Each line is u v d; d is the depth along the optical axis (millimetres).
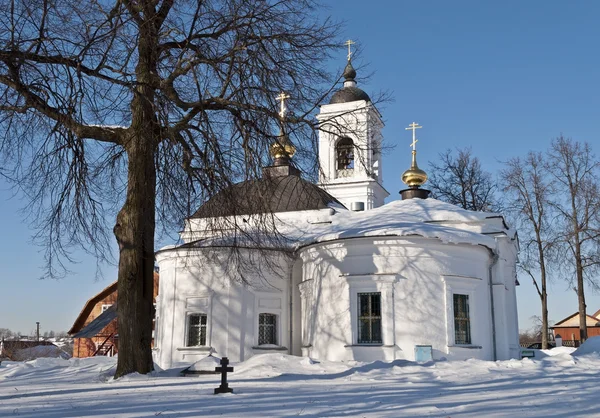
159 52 16797
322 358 22797
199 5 16266
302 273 25188
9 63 14758
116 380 16500
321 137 41844
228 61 16422
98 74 15844
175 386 14453
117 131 17625
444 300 22281
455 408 9742
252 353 24078
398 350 21672
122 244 17562
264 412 9453
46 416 9391
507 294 26906
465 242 22922
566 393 12055
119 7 16141
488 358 23312
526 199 45188
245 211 17531
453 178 48781
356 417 8844
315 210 28500
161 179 17250
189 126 17141
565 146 45219
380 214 27266
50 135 16422
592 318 88875
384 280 22141
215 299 24562
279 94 16922
